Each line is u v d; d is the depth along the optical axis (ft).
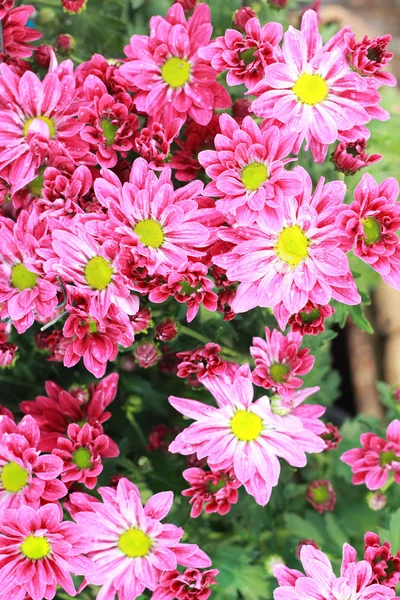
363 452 2.48
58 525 2.16
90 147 2.23
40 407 2.30
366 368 3.01
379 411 2.99
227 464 2.23
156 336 2.31
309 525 2.68
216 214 2.15
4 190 2.21
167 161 2.22
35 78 2.18
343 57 2.16
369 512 2.70
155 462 2.47
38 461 2.17
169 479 2.43
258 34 2.19
